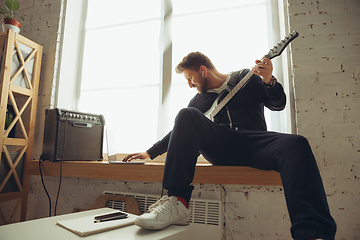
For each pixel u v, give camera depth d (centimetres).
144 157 150
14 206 184
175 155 97
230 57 197
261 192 146
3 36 175
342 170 138
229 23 202
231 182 130
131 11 233
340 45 151
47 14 224
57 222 90
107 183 177
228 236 147
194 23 210
